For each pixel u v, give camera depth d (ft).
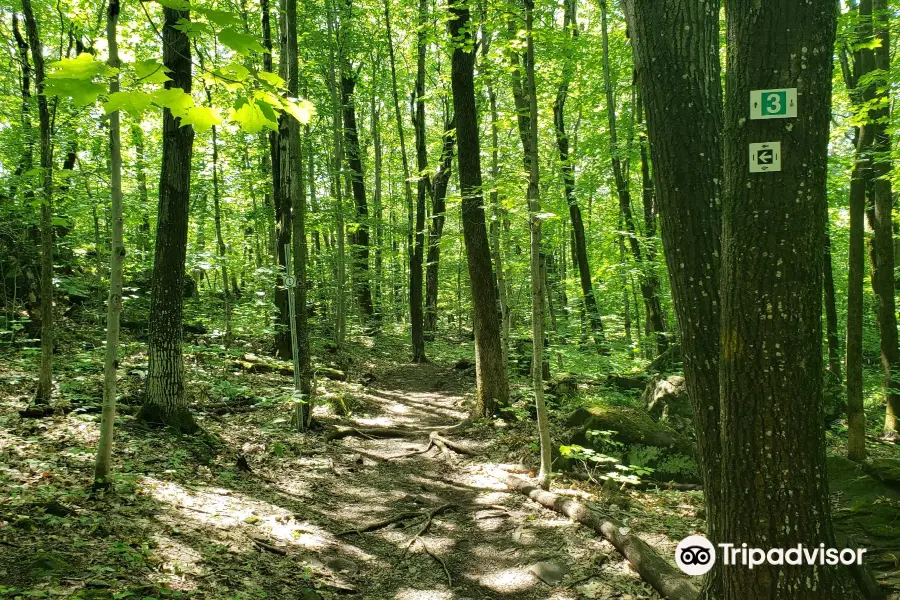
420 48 55.21
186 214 22.12
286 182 35.68
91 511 13.21
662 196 10.75
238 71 7.17
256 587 11.80
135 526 12.97
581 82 45.73
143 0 6.64
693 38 10.41
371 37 54.60
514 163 28.81
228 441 22.98
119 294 14.74
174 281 21.77
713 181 10.32
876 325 45.62
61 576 10.14
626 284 42.09
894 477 18.45
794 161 8.17
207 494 16.62
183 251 22.08
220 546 13.19
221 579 11.66
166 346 21.53
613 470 21.33
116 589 10.08
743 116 8.42
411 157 83.82
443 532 16.84
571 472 21.45
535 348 19.86
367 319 66.03
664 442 21.75
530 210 19.95
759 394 8.34
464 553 15.51
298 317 27.07
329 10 45.32
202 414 26.13
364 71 65.57
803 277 8.22
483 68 31.60
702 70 10.44
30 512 12.45
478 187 25.32
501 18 23.95
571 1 41.96
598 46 43.86
